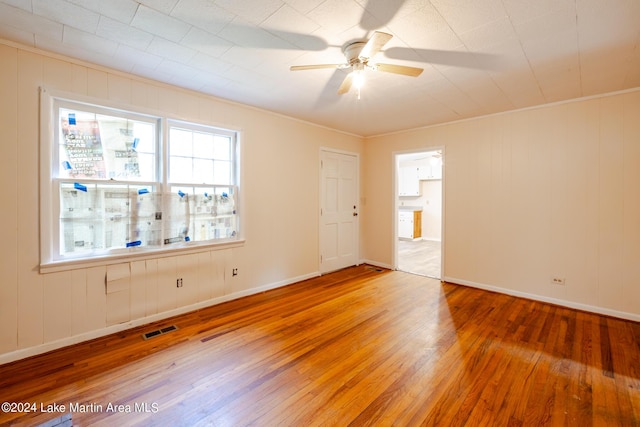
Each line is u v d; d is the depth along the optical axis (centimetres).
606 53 222
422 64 241
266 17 182
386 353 231
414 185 846
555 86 287
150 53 230
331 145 469
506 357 225
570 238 328
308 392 186
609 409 171
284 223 405
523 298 358
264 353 231
